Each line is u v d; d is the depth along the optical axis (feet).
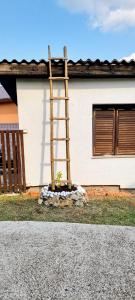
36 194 20.20
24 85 19.84
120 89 20.42
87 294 8.28
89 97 20.35
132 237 12.55
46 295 8.22
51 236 12.55
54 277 9.18
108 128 21.24
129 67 19.40
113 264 10.05
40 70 18.90
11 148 21.71
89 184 21.39
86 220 15.05
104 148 21.40
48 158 20.70
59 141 20.61
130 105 21.08
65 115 19.12
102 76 19.74
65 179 21.03
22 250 11.14
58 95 20.20
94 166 21.20
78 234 12.82
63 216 15.69
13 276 9.23
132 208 17.38
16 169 20.25
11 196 19.80
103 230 13.39
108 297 8.14
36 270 9.61
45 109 20.21
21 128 20.26
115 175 21.47
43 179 20.88
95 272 9.50
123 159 21.33
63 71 19.15
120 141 21.48
